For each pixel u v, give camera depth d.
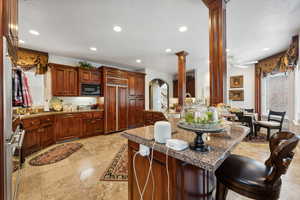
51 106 3.83
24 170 2.21
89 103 4.66
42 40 2.95
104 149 3.13
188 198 1.00
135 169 1.21
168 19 2.19
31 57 3.48
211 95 1.72
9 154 1.07
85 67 4.17
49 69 3.77
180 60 3.74
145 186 1.12
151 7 1.89
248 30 2.52
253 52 3.74
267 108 4.46
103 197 1.63
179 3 1.81
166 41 3.04
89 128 4.12
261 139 3.55
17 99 1.73
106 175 2.08
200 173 1.11
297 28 2.46
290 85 3.10
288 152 0.89
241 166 1.16
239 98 5.06
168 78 6.96
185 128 0.92
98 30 2.54
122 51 3.70
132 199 1.23
